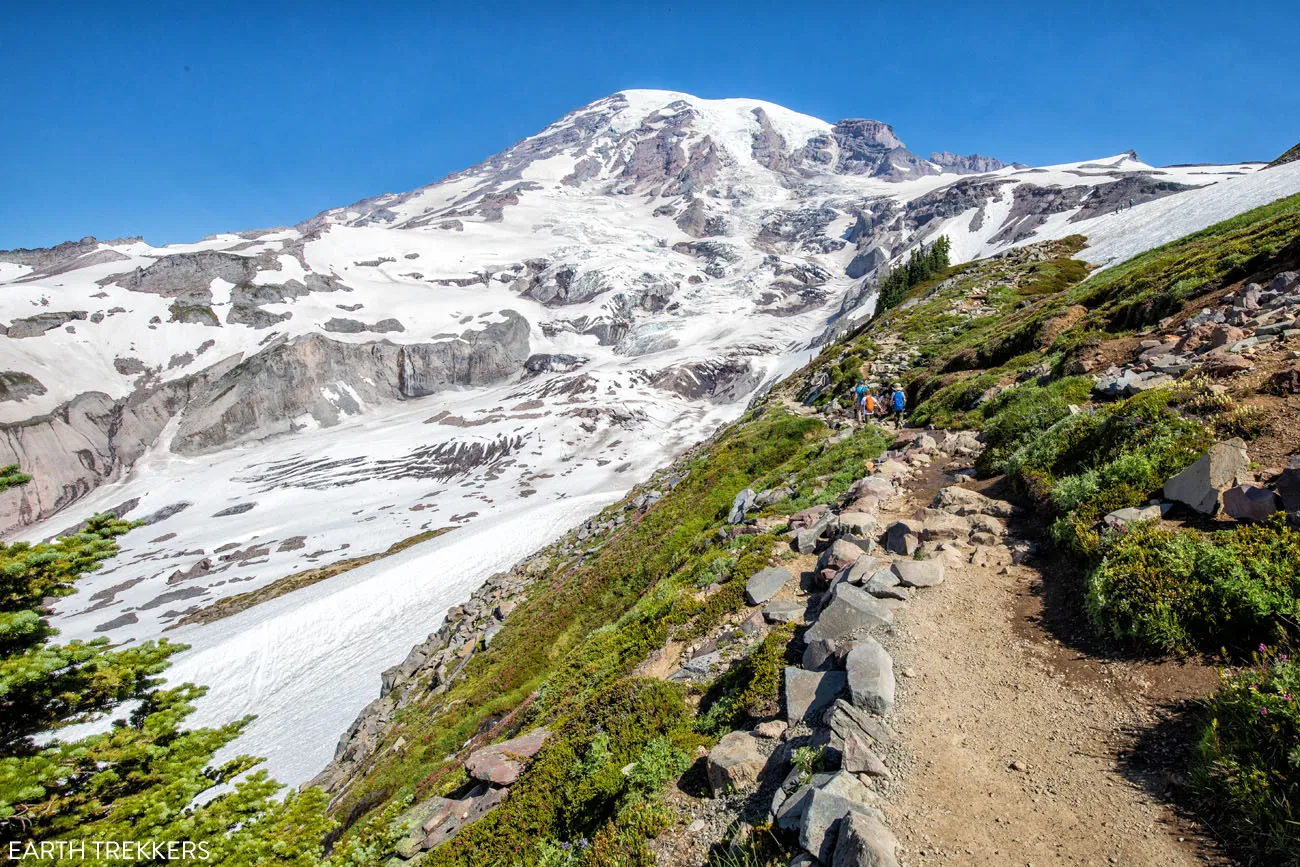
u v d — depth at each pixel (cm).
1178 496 809
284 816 920
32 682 846
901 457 1669
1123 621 677
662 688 910
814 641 807
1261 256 1672
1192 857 430
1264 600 582
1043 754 563
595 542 3541
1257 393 965
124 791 872
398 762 2355
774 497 1784
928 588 902
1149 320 1856
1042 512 1044
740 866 538
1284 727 453
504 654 2722
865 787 563
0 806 704
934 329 4047
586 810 785
